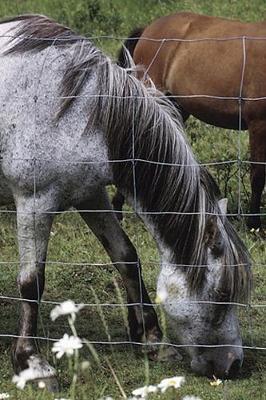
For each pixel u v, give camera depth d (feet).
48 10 49.98
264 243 27.78
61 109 18.57
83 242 27.86
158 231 19.27
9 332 22.15
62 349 13.91
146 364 15.48
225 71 30.55
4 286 25.22
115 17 48.19
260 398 18.47
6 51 19.11
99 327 22.47
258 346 21.09
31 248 19.15
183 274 18.97
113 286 25.11
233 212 30.37
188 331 19.12
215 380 19.11
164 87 32.76
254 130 30.09
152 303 22.13
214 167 33.47
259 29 30.89
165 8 49.08
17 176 18.85
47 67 18.80
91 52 19.11
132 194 19.42
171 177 19.12
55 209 19.11
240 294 19.01
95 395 18.44
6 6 51.06
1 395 16.14
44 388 18.25
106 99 18.79
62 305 13.99
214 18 32.48
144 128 19.06
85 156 18.74
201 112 31.71
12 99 18.76
